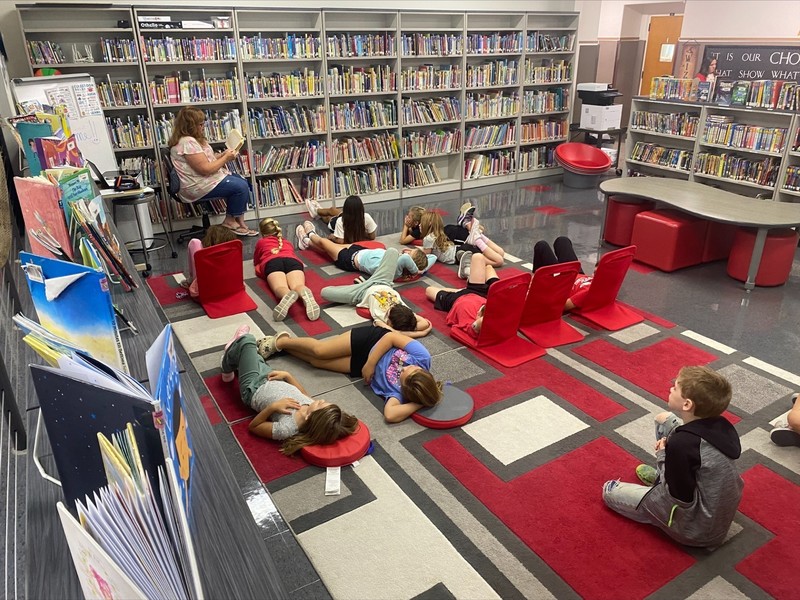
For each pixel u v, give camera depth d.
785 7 6.44
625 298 4.54
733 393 3.25
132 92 5.69
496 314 3.55
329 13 6.69
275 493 2.51
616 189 5.46
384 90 7.03
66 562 1.09
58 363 1.10
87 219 2.29
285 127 6.55
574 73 8.45
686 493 2.14
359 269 4.95
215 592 1.06
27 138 3.67
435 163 8.06
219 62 6.00
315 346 3.36
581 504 2.46
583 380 3.36
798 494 2.53
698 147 6.78
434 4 7.37
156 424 0.85
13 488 1.27
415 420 2.99
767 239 4.58
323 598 2.02
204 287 4.20
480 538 2.29
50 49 5.38
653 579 2.12
